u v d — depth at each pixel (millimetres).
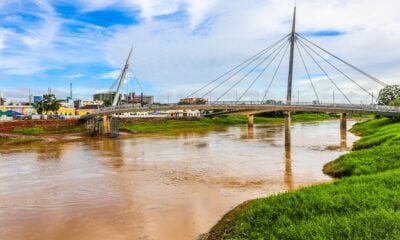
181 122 125688
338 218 16719
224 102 77375
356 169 30438
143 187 30516
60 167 41312
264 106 73562
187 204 25062
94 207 24750
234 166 40188
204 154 51000
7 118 98062
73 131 92938
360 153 36594
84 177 35250
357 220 16062
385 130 62688
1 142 68438
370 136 59188
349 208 17969
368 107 67562
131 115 130000
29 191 29688
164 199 26484
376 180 22703
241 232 17578
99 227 20844
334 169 34531
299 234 15562
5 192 29422
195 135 87688
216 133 94000
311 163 41250
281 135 84438
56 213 23609
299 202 19625
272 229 16891
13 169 40375
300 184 30531
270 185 30453
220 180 32844
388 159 31562
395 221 15422
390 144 40000
